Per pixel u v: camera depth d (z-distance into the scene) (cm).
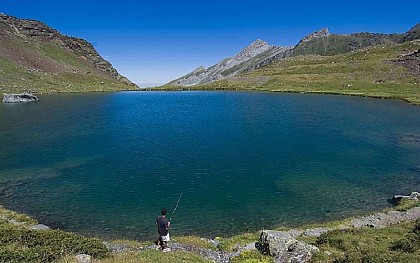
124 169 5391
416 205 3866
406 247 2367
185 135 7944
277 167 5503
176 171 5291
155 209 3975
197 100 15950
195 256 2570
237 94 18388
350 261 2141
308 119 10131
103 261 2255
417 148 6756
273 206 4062
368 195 4400
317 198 4303
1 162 5738
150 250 2611
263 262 2452
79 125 9288
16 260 2077
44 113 11644
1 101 15262
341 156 6172
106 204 4097
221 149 6619
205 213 3881
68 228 3516
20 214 3766
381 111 11606
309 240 3008
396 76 18750
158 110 12544
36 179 4934
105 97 17938
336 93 16925
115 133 8181
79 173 5200
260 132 8256
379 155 6256
